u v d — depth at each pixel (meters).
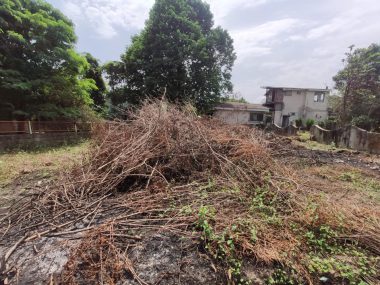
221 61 16.33
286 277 1.73
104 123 5.67
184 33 13.58
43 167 4.76
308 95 22.11
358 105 14.14
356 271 1.79
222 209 2.53
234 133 4.62
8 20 7.21
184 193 2.91
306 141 10.65
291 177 3.43
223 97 17.08
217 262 1.84
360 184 3.94
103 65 14.81
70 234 2.22
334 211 2.50
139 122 4.35
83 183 3.16
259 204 2.63
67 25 8.26
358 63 14.18
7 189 3.57
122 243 2.04
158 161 3.55
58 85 8.45
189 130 4.07
